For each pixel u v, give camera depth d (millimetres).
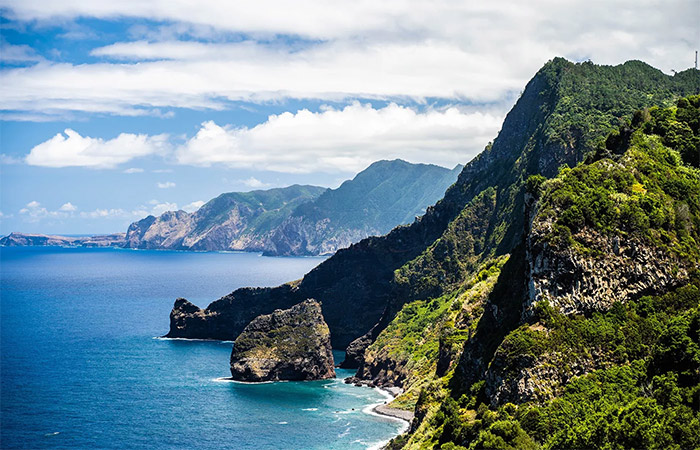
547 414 113500
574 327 123812
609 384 117125
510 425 111188
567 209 132125
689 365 112812
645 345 121625
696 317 116688
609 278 127500
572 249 127688
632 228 132125
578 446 103875
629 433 100688
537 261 129375
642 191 141000
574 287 126750
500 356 125500
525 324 127062
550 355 121000
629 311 126188
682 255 131500
